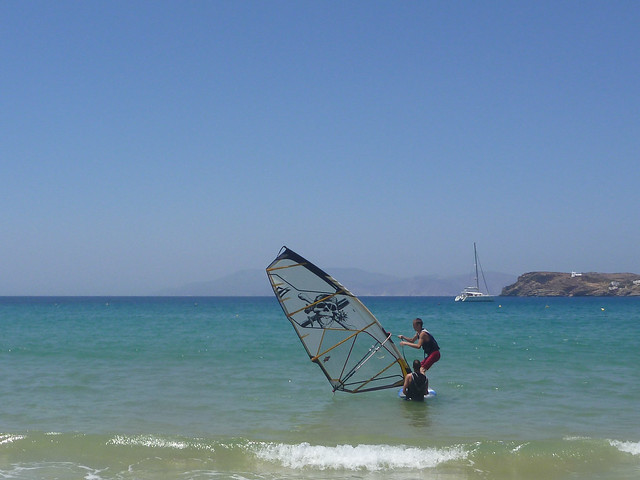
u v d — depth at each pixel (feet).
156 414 36.99
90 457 28.53
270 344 79.15
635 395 42.91
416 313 220.64
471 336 94.89
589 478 26.32
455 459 28.30
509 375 51.70
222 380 48.96
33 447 29.50
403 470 27.25
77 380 48.67
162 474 26.61
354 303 44.42
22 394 42.75
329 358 44.01
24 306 344.69
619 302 436.76
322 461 28.12
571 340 85.87
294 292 44.37
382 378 44.21
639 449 29.43
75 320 158.81
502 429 33.65
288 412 37.91
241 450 29.07
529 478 26.32
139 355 66.08
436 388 45.83
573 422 35.19
